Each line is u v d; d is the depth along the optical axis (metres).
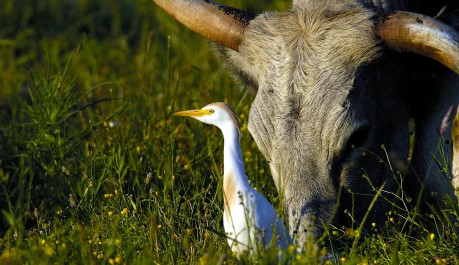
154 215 21.08
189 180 25.39
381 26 21.16
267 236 19.17
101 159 25.64
